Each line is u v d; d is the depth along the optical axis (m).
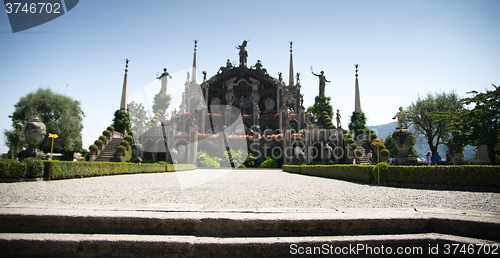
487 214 4.62
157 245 3.85
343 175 16.03
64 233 4.18
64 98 35.66
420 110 40.09
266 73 62.38
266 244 3.91
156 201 6.84
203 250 3.90
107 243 3.88
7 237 3.93
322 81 61.72
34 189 9.74
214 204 6.38
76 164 16.02
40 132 19.20
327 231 4.31
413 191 9.48
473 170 9.67
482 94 21.12
